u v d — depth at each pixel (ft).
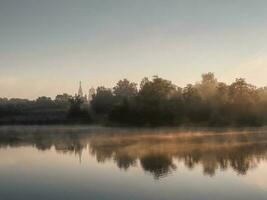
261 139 290.56
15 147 257.55
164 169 156.35
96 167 163.84
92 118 587.68
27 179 137.49
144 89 502.38
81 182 131.64
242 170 151.43
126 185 126.00
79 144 271.90
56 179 137.08
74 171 153.89
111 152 219.41
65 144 273.95
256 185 124.36
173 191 117.50
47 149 241.96
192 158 189.06
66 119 581.12
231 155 198.29
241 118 477.36
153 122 479.82
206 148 233.96
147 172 149.38
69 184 128.36
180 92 507.30
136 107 495.00
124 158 192.24
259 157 189.06
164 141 286.05
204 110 478.59
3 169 160.25
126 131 397.80
